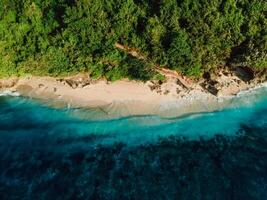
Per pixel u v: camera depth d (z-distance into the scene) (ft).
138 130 122.72
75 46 132.98
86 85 130.62
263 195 105.70
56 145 116.06
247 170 112.98
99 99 128.47
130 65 131.13
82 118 124.06
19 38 132.57
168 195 104.58
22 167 108.99
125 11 132.46
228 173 111.75
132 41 133.18
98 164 111.75
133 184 107.04
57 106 126.72
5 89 130.21
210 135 123.65
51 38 132.57
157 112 127.65
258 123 128.77
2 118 122.52
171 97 131.34
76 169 109.70
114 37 132.87
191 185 107.65
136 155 115.44
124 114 126.00
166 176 109.81
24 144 115.55
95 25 132.26
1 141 115.65
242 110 132.36
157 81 133.08
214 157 116.57
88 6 131.34
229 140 122.52
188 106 130.52
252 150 119.44
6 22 131.34
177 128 124.67
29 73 131.54
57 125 121.80
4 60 128.98
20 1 133.39
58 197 101.86
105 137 119.85
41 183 105.09
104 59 131.13
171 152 117.19
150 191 105.40
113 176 108.78
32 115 124.06
